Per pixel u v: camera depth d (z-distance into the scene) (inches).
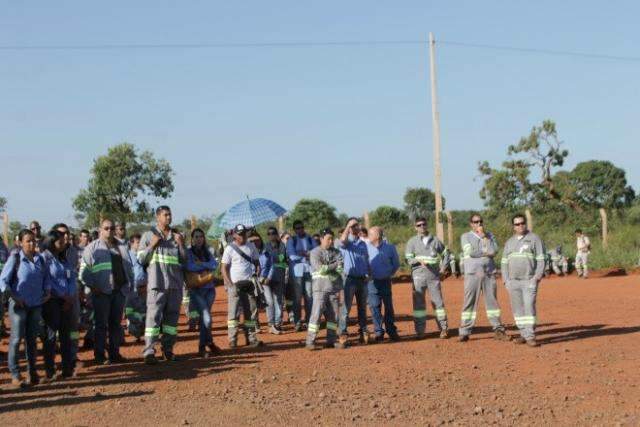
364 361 467.8
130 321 581.0
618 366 439.5
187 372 441.7
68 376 435.8
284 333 621.0
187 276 493.7
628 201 2199.8
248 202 658.2
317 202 1705.2
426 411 343.6
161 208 474.0
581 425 320.2
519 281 515.8
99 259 471.5
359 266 534.0
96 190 1473.9
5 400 379.6
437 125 1291.8
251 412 344.5
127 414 345.1
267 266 605.9
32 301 412.2
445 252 564.7
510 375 418.9
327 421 328.5
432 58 1300.4
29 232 415.2
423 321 561.3
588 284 1037.2
